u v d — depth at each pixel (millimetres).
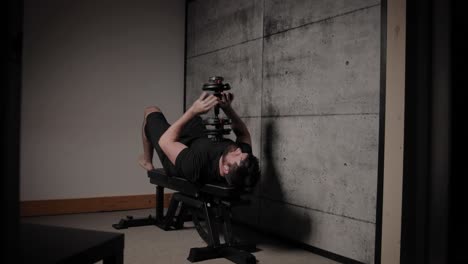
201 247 2951
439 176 736
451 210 731
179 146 2918
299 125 3312
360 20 2797
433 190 745
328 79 3049
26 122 4164
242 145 3117
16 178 409
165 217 3639
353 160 2842
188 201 3234
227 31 4254
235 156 2705
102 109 4547
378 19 2672
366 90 2752
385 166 2549
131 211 4570
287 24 3449
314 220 3143
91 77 4488
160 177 3494
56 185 4309
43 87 4246
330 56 3033
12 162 401
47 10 4254
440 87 729
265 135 3701
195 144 2982
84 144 4453
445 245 733
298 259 2945
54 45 4293
